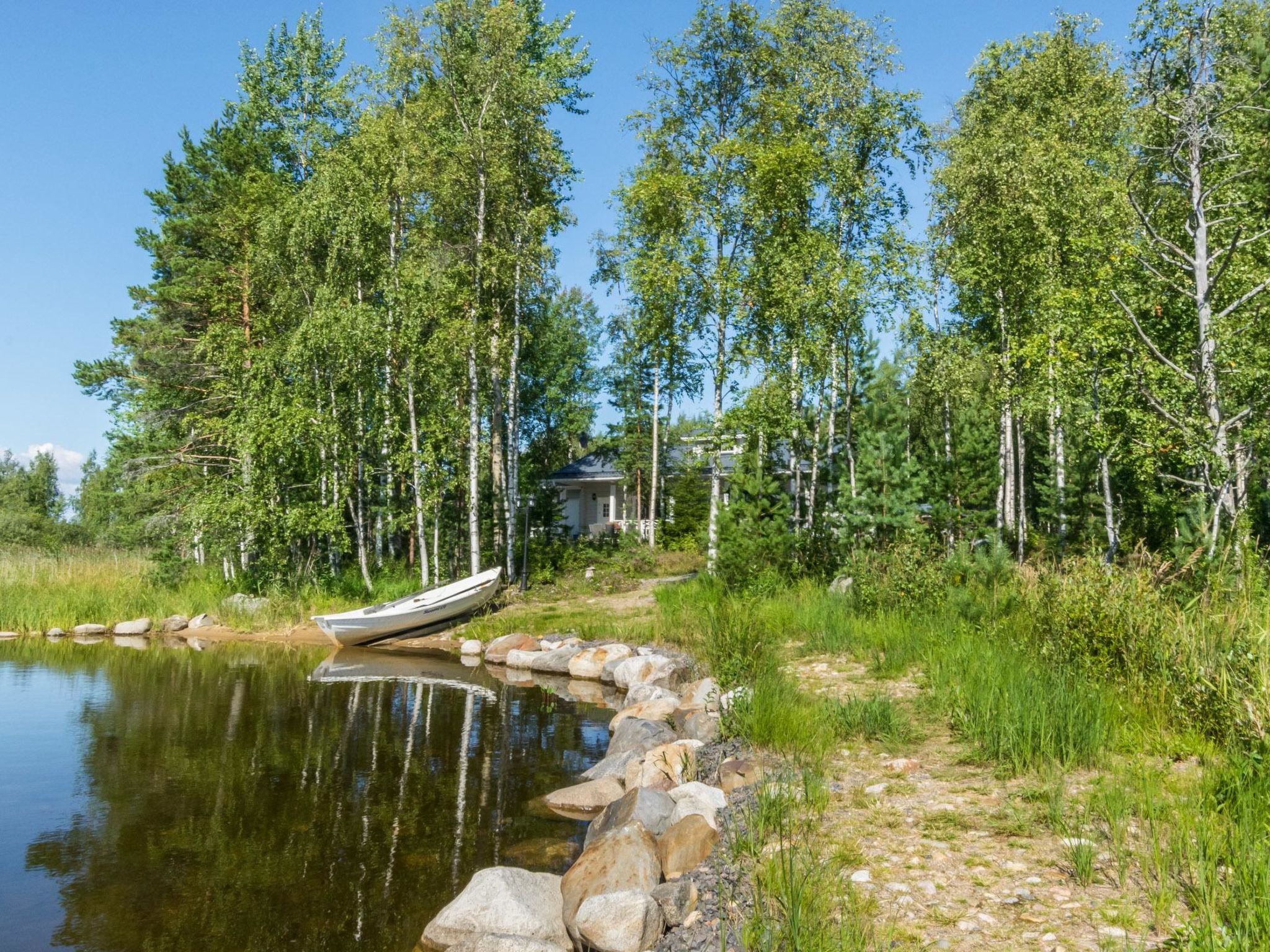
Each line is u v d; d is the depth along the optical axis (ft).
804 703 28.22
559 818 25.09
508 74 75.56
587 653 49.55
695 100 70.28
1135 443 47.62
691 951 14.70
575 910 17.40
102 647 61.21
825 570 58.95
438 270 78.18
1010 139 75.51
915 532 48.37
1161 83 49.83
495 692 44.60
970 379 75.10
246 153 93.66
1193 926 12.70
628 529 107.45
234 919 18.74
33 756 31.86
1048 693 24.29
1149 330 49.19
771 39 69.72
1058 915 14.08
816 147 66.95
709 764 25.58
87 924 18.45
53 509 228.63
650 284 67.77
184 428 91.20
